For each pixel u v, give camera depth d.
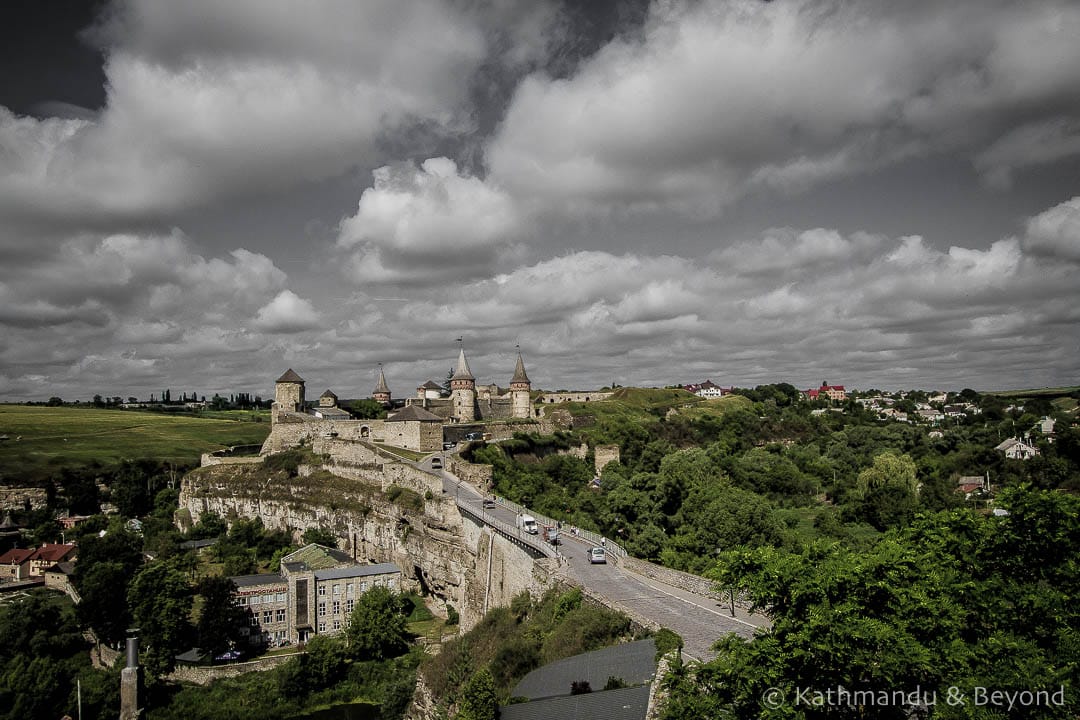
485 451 130.25
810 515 108.19
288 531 137.00
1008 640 25.17
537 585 57.88
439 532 98.69
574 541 70.56
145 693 78.69
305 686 82.12
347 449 140.00
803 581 25.73
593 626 43.38
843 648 23.66
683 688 27.34
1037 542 28.36
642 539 80.75
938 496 103.88
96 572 94.06
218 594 91.12
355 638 87.06
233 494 148.88
